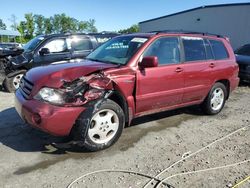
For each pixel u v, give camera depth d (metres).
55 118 4.04
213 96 6.48
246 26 18.36
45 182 3.65
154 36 5.26
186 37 5.83
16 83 8.66
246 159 4.39
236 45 19.02
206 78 6.09
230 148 4.79
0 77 8.84
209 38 6.40
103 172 3.92
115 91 4.60
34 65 8.61
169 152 4.57
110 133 4.60
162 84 5.21
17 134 5.08
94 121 4.38
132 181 3.73
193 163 4.23
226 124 6.02
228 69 6.59
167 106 5.56
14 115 6.14
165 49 5.37
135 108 4.97
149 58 4.71
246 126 5.92
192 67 5.73
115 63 4.97
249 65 10.46
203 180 3.78
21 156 4.29
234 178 3.84
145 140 5.01
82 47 9.32
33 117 4.08
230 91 6.87
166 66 5.27
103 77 4.43
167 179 3.78
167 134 5.32
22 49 9.38
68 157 4.30
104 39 9.82
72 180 3.71
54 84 4.17
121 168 4.04
